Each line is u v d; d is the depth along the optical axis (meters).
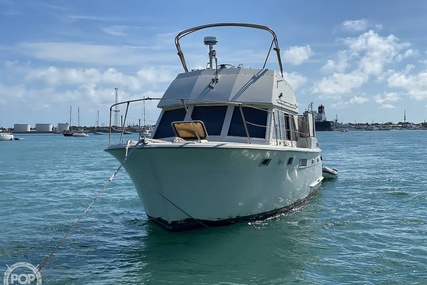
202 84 12.09
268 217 11.77
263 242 9.91
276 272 8.15
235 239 10.09
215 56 12.89
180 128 10.52
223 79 12.04
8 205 15.66
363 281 7.70
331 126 148.75
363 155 42.66
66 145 74.88
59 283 7.79
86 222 12.58
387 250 9.45
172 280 7.81
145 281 7.79
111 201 16.20
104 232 11.30
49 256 9.04
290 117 13.46
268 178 11.13
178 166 9.44
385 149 53.06
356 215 12.96
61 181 23.34
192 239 10.07
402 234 10.81
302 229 11.12
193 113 11.78
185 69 13.80
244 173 10.26
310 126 15.45
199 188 9.83
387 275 7.98
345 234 10.75
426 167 28.19
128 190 19.28
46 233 11.30
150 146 9.12
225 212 10.41
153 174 9.64
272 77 12.12
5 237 10.88
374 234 10.78
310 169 14.41
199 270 8.25
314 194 16.22
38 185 21.66
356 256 9.05
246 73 12.18
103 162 36.91
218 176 9.87
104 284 7.70
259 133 11.31
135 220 12.74
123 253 9.41
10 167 32.34
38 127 163.25
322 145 67.00
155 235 10.53
